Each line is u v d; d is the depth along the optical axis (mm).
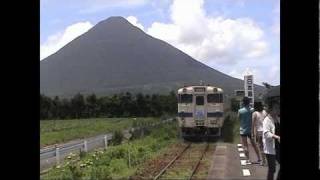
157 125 33969
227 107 41969
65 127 49375
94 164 16250
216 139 27250
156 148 22531
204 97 27453
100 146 24266
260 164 14797
